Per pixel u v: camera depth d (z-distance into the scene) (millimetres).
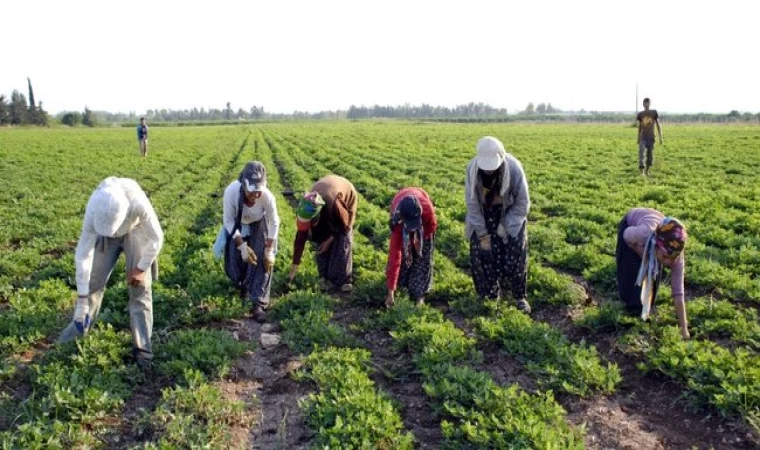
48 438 5555
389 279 8367
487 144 7449
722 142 35438
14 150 41094
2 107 113688
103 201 5863
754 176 20172
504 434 5602
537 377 6836
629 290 8023
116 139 56781
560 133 53219
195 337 7578
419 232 8383
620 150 32250
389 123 108938
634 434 5848
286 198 19078
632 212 7949
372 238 13219
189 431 5723
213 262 10289
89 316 6629
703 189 17344
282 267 10328
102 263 6668
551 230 12320
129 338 7465
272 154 35688
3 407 6121
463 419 5996
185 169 28688
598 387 6586
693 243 11219
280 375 7090
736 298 8820
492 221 8109
